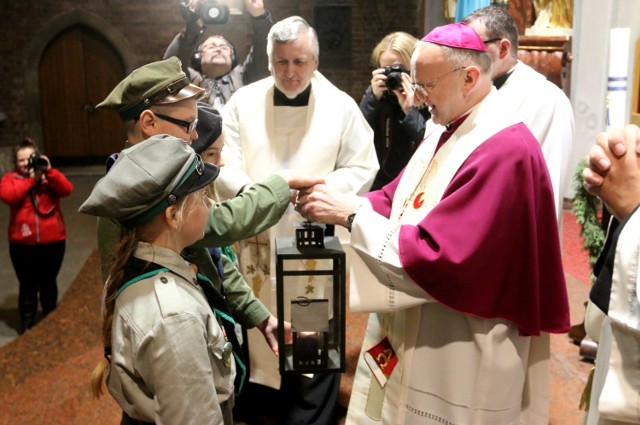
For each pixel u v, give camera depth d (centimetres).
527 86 283
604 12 605
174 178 143
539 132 280
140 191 140
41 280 477
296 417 291
